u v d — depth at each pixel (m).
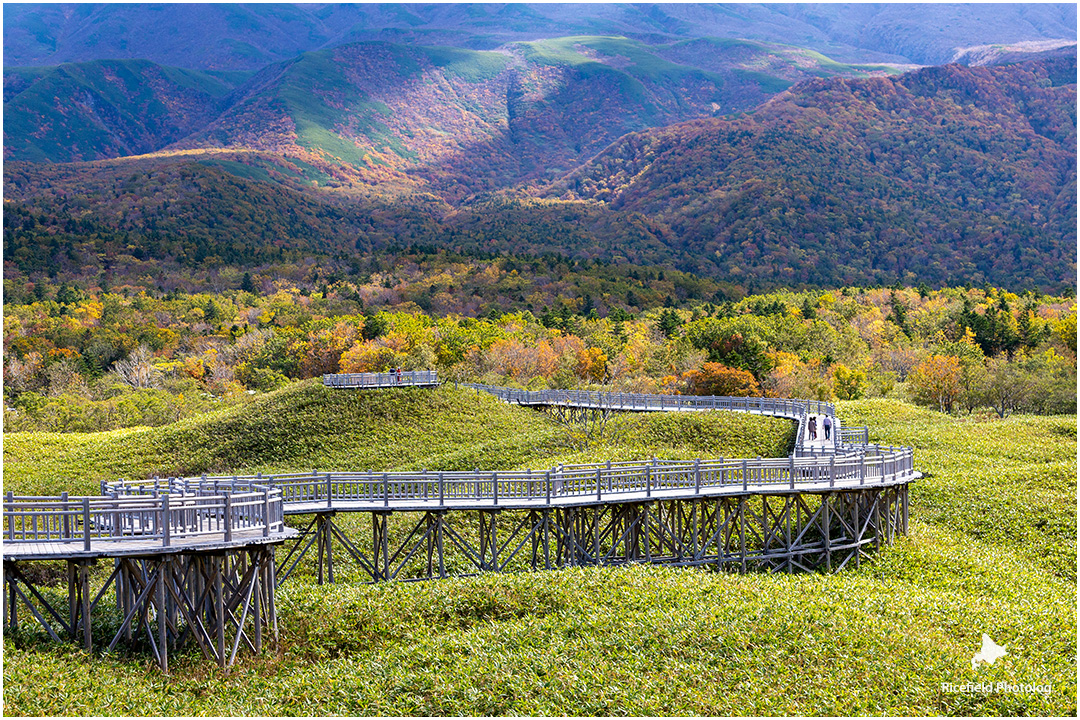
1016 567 39.19
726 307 173.75
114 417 88.81
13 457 67.88
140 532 25.70
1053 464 54.38
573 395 75.62
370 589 31.75
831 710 22.92
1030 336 132.38
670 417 69.12
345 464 65.00
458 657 26.52
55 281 196.25
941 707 23.00
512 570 36.69
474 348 113.25
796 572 38.59
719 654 26.05
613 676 24.98
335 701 24.23
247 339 134.62
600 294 193.75
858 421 78.75
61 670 23.86
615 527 37.25
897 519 41.88
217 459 66.81
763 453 62.91
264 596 29.06
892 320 154.75
